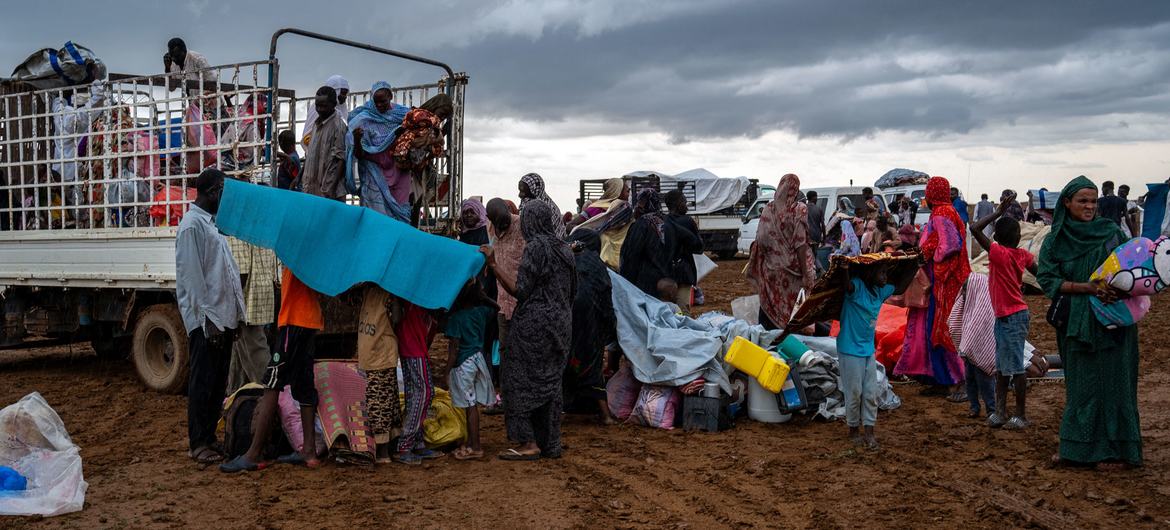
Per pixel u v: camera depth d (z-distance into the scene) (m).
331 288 6.35
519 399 6.84
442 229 9.80
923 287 8.84
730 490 6.10
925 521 5.43
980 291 7.82
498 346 9.10
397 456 6.84
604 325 8.12
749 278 10.13
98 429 8.06
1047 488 5.95
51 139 10.16
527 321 6.78
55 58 10.32
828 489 6.07
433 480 6.39
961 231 8.70
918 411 8.46
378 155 8.48
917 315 8.93
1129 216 23.52
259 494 6.05
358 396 6.89
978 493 5.89
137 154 9.44
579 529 5.39
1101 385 6.31
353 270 6.41
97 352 11.96
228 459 6.76
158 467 6.72
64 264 10.14
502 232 8.38
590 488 6.20
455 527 5.43
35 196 10.38
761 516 5.58
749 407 8.14
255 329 7.26
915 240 13.55
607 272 8.16
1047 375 9.71
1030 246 18.34
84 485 6.04
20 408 6.21
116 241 9.61
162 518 5.58
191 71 9.04
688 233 9.45
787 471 6.50
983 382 7.89
